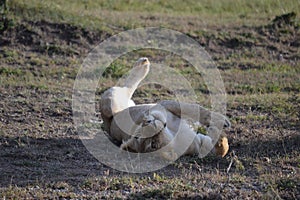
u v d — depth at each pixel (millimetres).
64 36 52594
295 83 44906
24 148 29266
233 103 38656
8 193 23219
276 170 26391
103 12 59344
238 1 65188
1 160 27609
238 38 54656
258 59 51750
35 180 25000
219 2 65562
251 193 23484
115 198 22938
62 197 23172
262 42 54531
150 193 23141
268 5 63969
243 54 52594
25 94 40250
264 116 35125
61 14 54938
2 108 36469
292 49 53719
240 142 30094
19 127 32812
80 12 57000
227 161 27438
